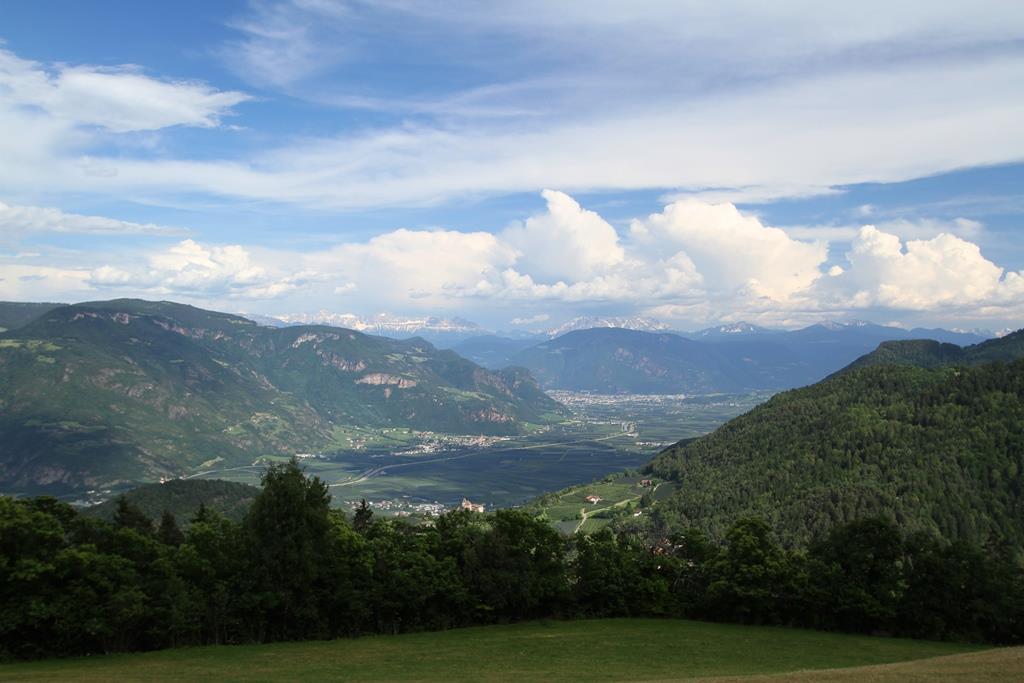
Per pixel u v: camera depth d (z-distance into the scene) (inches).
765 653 2664.9
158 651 2615.7
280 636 2930.6
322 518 2955.2
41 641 2487.7
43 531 2496.3
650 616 3639.3
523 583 3329.2
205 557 2933.1
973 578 3174.2
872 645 2918.3
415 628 3164.4
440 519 3646.7
